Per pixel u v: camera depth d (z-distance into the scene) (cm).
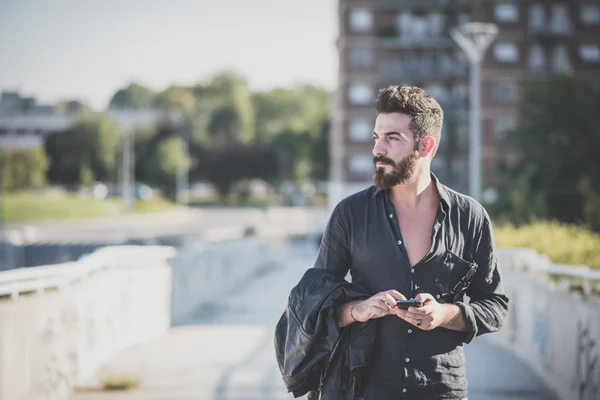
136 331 1027
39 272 695
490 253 317
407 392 301
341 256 322
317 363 315
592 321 638
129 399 738
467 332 302
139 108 11831
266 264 2369
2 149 6450
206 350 995
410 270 306
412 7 6088
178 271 1250
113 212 5928
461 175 5938
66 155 7962
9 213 5200
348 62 6106
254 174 10675
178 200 8725
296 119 12044
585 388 655
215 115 11712
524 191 2456
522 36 5697
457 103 6034
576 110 4056
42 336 672
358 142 6094
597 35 5716
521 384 806
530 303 902
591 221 1991
